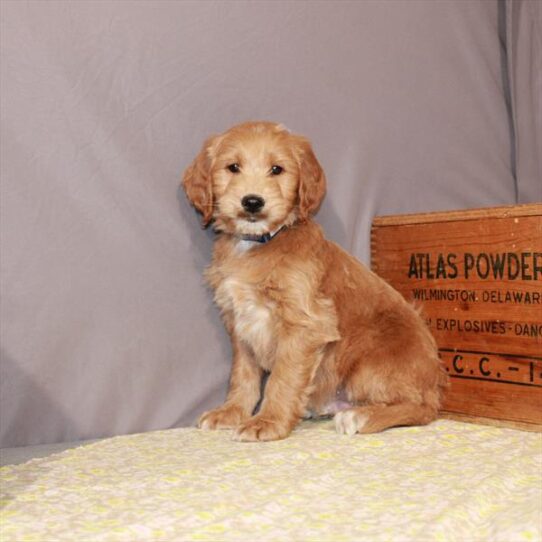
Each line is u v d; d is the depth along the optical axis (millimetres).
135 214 787
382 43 959
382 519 473
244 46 852
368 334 791
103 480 566
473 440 706
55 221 744
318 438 714
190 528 459
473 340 808
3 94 720
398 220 891
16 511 492
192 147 821
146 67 792
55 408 741
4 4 721
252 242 765
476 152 1049
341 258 803
